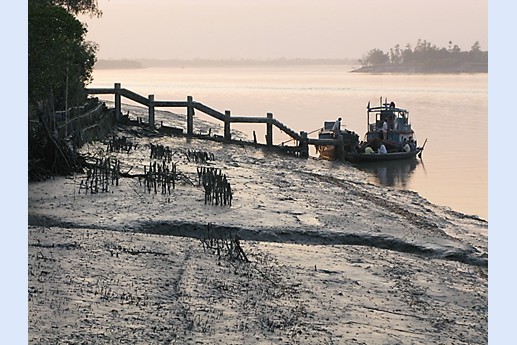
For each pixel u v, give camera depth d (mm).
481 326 18031
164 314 17172
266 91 142125
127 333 15898
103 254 21562
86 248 22031
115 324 16344
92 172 32250
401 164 50594
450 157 53781
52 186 30531
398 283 21109
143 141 48188
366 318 17984
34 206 27188
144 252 22125
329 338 16469
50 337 15359
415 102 109875
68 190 29969
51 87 36000
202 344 15656
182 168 38125
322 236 25859
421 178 45000
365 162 50906
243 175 37969
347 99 116500
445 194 39594
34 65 35000
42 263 20172
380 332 17125
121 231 24859
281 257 22797
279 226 26344
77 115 42000
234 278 20281
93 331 15867
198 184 32781
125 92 52969
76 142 38906
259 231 25703
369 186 39750
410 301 19625
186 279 19859
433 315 18656
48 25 36844
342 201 32812
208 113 52438
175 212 27391
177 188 31609
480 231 29359
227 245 22750
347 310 18438
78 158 33875
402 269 22562
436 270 22906
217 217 27078
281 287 19828
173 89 147000
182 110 95625
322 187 36844
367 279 21250
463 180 44250
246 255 22641
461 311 19125
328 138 51969
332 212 29562
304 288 19938
